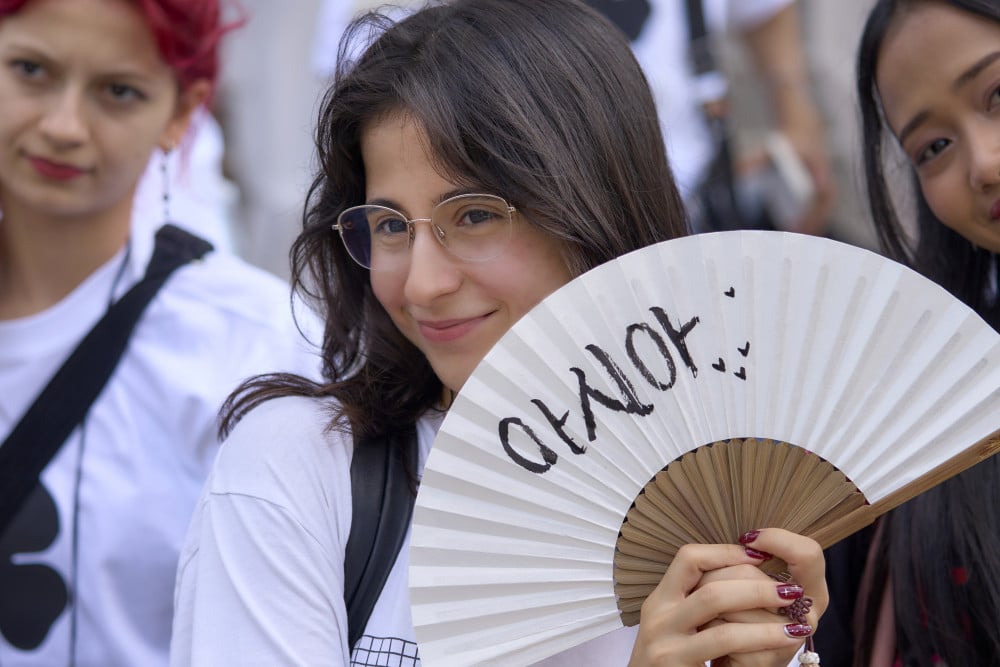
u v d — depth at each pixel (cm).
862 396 231
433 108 256
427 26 273
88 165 371
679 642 227
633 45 580
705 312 230
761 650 227
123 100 371
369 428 275
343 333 296
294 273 302
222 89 681
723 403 232
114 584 368
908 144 311
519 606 235
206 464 382
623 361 230
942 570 296
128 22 362
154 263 397
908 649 302
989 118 294
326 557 258
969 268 338
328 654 251
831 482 235
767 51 595
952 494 296
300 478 263
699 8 580
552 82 268
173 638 261
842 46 624
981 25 291
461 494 233
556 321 229
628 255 229
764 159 590
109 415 379
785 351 230
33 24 356
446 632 234
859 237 600
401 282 267
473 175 257
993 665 291
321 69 645
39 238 386
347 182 285
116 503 370
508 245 261
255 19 684
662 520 236
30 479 369
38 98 364
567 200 260
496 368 229
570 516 234
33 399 381
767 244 228
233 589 254
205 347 389
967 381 228
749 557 231
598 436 232
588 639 239
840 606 318
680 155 575
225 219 577
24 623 364
